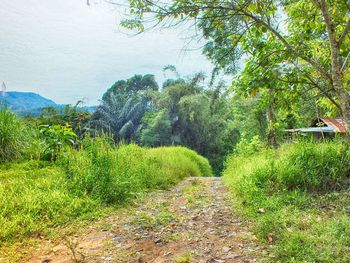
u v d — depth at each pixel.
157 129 30.84
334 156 6.20
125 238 4.16
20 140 7.42
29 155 7.31
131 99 32.53
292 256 3.34
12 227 4.12
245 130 21.59
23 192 5.18
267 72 5.27
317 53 5.89
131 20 3.94
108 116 30.42
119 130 30.72
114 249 3.80
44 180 5.77
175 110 33.00
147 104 34.22
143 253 3.69
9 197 4.85
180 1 3.84
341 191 5.46
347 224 3.95
